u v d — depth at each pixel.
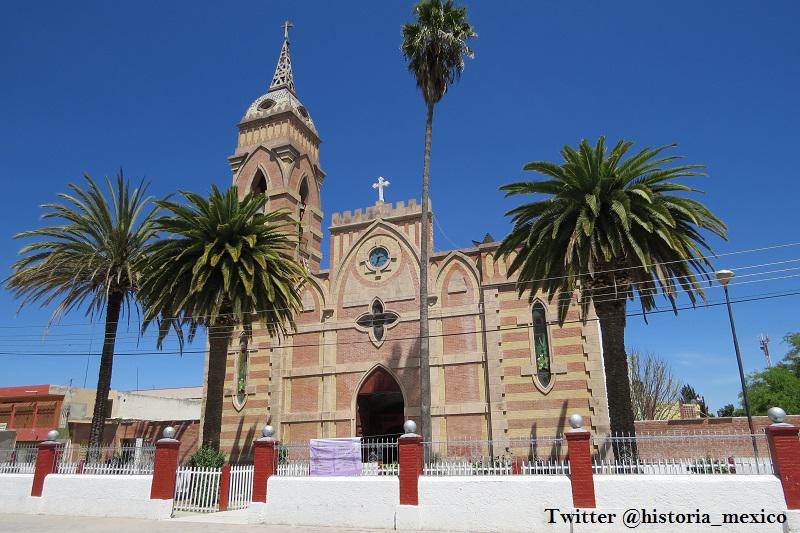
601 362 31.83
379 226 40.09
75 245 31.77
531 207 25.70
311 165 47.28
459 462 23.38
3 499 23.41
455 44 29.17
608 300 23.75
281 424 37.66
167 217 28.48
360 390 37.03
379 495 18.02
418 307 37.16
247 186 44.78
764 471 16.03
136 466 22.84
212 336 28.84
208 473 23.06
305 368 38.50
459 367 34.94
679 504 15.10
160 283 28.44
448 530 16.92
